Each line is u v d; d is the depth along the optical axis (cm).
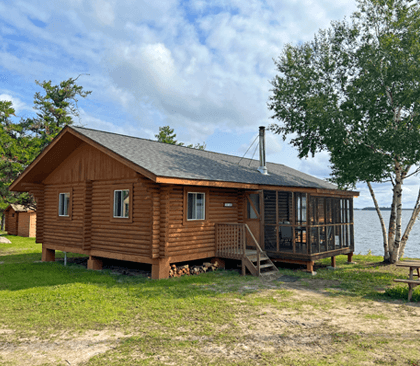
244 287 1055
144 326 690
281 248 1476
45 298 910
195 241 1288
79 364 522
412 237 6444
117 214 1326
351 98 1596
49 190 1666
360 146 1550
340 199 1566
